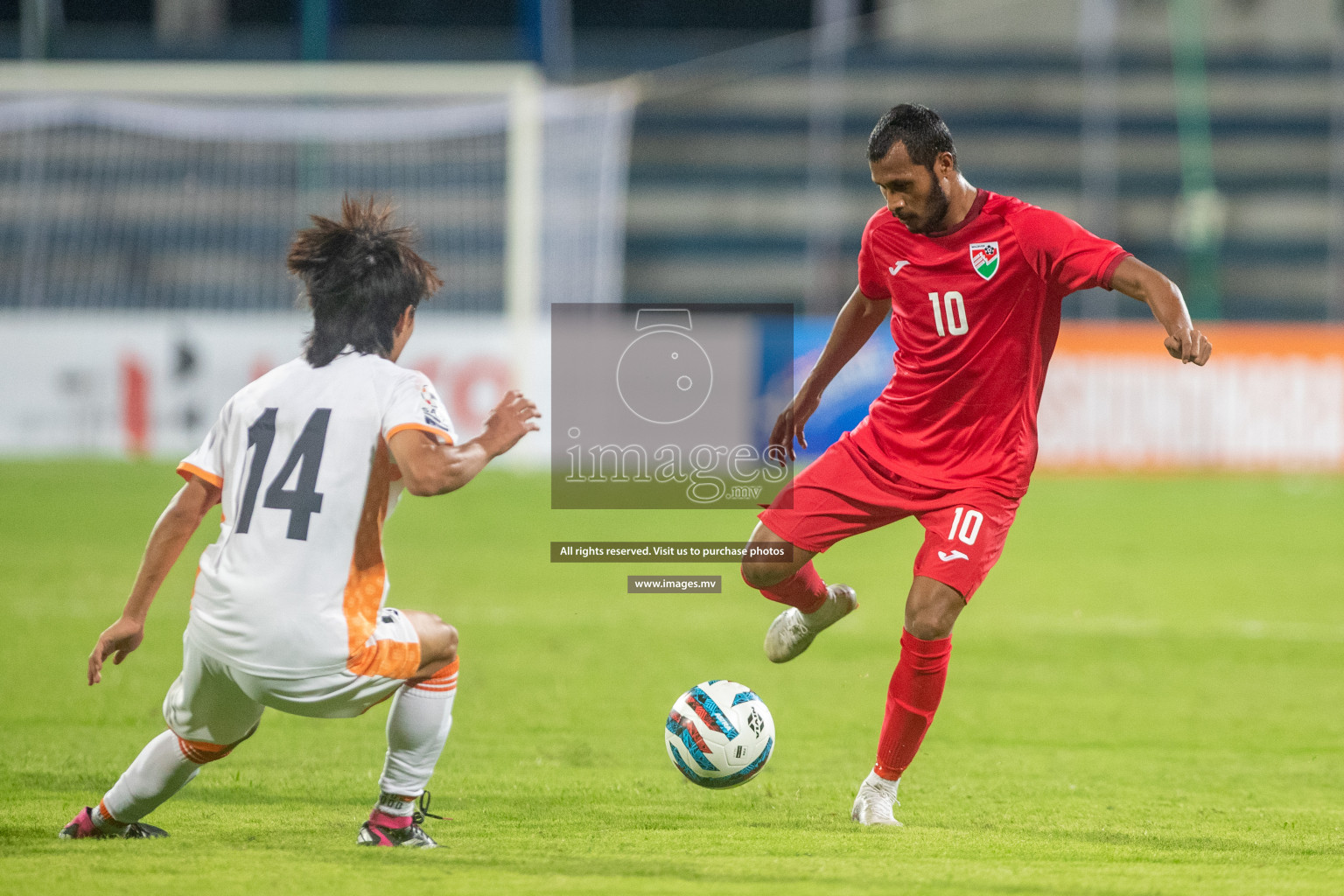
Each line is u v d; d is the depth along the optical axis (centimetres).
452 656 1306
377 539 1250
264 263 7844
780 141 9012
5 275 7819
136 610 1255
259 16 9956
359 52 9544
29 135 7906
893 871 1233
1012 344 1571
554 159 7088
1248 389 6272
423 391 1237
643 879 1179
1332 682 2598
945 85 9100
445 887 1138
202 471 1260
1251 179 8744
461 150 7738
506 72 6856
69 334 6300
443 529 4744
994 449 1589
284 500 1220
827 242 8606
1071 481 6259
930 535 1572
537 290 6881
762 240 8694
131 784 1317
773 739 1573
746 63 9250
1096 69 9056
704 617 3297
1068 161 8831
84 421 6322
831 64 9162
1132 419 6281
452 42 9706
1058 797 1700
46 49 9238
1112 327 6306
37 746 1891
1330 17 9388
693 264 8650
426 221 7675
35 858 1234
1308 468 6269
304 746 1953
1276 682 2602
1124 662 2794
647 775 1803
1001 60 9150
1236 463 6288
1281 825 1532
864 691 2486
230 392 6294
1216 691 2509
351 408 1232
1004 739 2102
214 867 1202
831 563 4275
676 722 1565
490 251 7644
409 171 7756
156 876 1162
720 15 10150
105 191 7894
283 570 1210
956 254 1560
